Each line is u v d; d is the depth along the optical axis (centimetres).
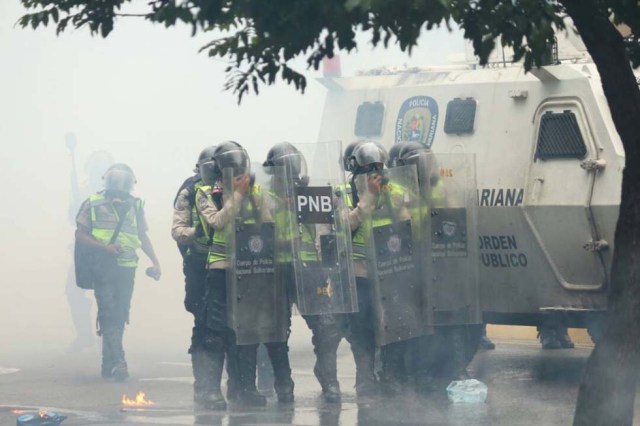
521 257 3753
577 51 3803
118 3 2173
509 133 3784
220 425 2969
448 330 3584
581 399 2194
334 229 3312
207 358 3284
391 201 3438
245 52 2153
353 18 1878
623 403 2169
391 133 4156
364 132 4238
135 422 3017
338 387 3391
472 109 3897
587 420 2180
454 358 3591
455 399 3366
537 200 3659
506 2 1991
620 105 2172
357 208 3412
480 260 3856
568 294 3688
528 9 1983
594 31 2145
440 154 3547
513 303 3828
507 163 3769
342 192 3322
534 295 3769
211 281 3284
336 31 1919
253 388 3344
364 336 3481
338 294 3319
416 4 1805
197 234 3438
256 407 3291
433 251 3528
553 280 3700
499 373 3947
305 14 1877
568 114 3612
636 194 2166
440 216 3534
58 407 3300
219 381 3284
